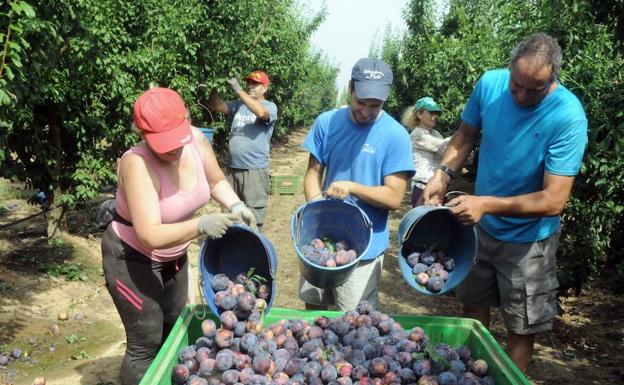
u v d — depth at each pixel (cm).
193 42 1027
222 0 1047
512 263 326
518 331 333
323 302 360
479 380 240
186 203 281
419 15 1888
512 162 314
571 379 454
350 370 239
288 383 228
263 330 260
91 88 687
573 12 511
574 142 294
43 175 693
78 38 547
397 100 2008
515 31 667
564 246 529
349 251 291
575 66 505
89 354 462
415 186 597
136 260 294
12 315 510
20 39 392
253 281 268
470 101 346
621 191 487
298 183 1294
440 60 1123
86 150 710
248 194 691
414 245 304
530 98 292
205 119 1200
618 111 438
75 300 568
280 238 888
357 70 308
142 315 300
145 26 816
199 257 261
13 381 411
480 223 338
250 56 1230
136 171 260
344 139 337
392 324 273
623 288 644
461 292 358
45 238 730
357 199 334
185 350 250
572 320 589
